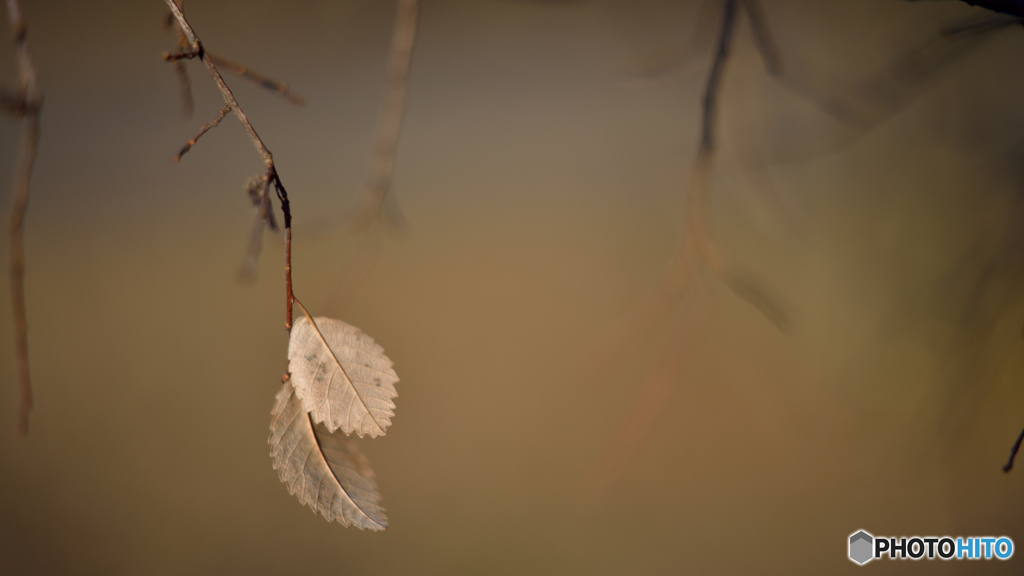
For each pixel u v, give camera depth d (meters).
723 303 2.47
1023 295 1.25
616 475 1.21
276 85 1.04
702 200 1.11
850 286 1.70
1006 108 1.44
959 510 1.93
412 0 1.23
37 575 2.14
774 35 1.65
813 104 1.44
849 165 1.68
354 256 1.36
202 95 3.08
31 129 1.04
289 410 1.00
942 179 1.51
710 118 1.10
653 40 1.86
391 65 1.25
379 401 1.00
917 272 1.53
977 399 1.39
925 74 1.22
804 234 1.69
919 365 1.55
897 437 1.76
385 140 1.28
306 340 1.00
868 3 1.72
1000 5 1.04
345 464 1.00
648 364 2.54
